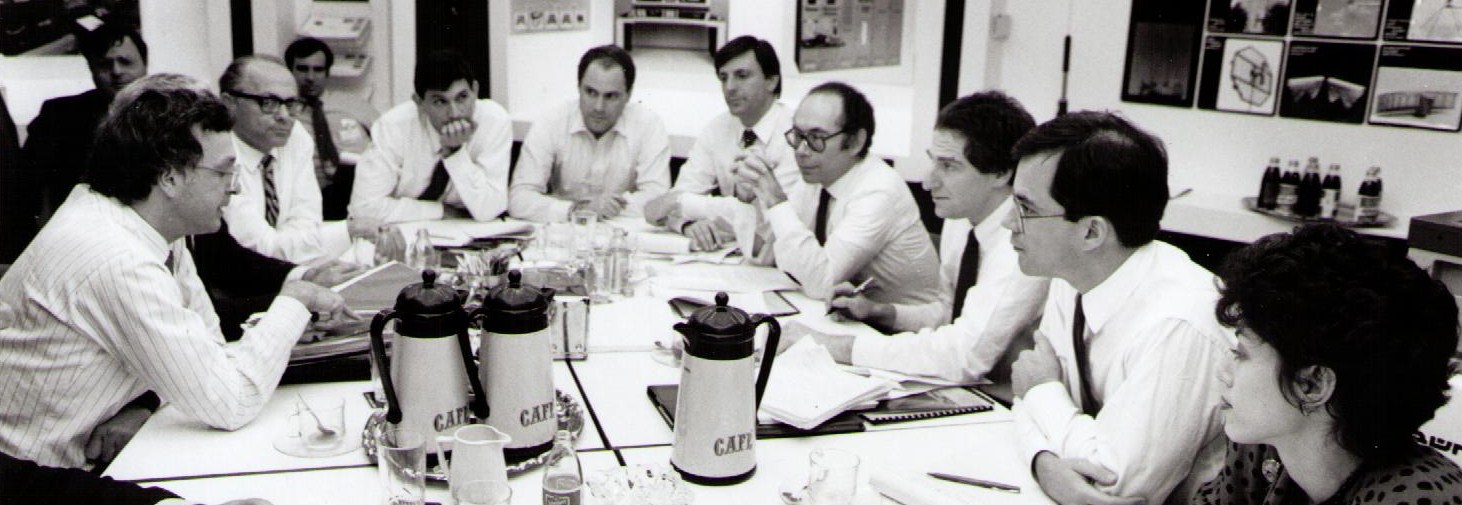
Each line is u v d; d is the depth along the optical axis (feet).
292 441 5.60
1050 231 5.63
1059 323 6.44
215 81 14.47
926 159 14.16
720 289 8.77
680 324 5.21
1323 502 3.97
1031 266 5.84
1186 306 5.26
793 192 11.07
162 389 5.70
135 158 5.74
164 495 4.70
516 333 5.16
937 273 9.66
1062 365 6.37
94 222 5.77
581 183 12.82
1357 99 11.48
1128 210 5.46
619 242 9.08
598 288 8.66
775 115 12.02
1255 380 3.87
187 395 5.61
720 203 10.83
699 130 15.42
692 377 5.14
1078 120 5.58
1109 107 13.20
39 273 5.74
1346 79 11.51
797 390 6.14
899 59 14.03
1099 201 5.44
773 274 9.39
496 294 5.19
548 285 8.03
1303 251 3.78
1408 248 7.97
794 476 5.32
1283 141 12.08
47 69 12.52
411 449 4.47
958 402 6.41
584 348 7.00
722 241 10.52
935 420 6.20
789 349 6.70
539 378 5.25
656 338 7.43
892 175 9.31
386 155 11.68
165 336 5.60
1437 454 3.84
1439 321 3.60
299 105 9.96
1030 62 13.58
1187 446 5.18
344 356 6.46
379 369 5.05
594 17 15.51
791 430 5.88
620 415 6.09
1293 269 3.73
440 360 5.07
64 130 12.12
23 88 12.37
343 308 6.81
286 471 5.25
